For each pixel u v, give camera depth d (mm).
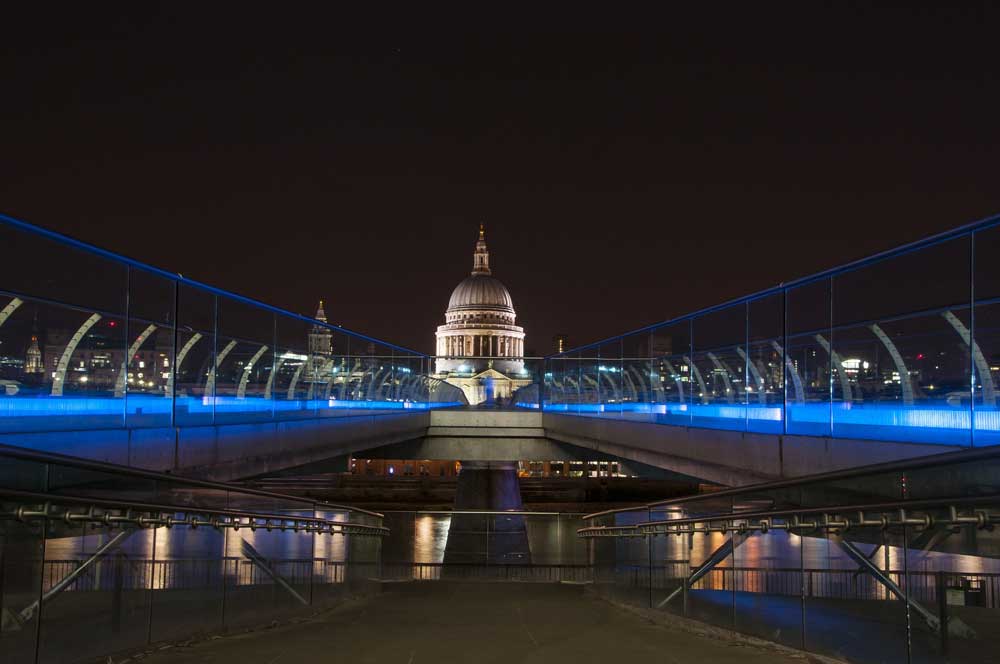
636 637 9320
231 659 7312
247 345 19750
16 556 5879
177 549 8547
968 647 5508
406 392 39000
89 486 7047
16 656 5879
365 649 8055
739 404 17688
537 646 8367
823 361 13516
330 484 96125
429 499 95938
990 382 9336
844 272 12766
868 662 6707
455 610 13430
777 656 7633
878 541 6586
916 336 10773
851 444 12438
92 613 6910
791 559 8125
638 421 25797
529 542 24953
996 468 5355
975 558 5480
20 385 11320
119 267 13500
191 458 15977
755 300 16734
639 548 14258
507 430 40281
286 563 12000
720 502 10227
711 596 10453
